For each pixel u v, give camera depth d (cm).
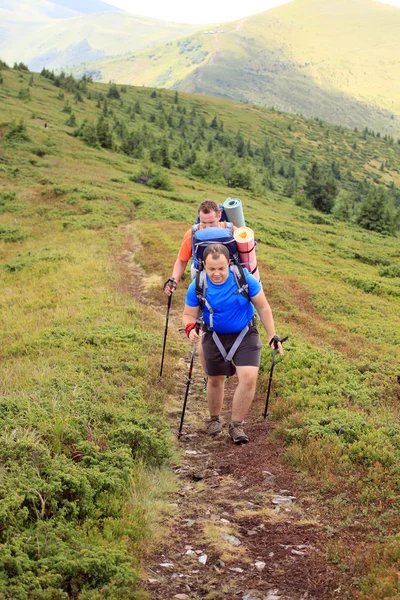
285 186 14175
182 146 14450
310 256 3903
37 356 1023
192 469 595
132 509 474
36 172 6091
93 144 9550
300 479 546
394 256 5056
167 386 848
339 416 670
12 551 379
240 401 650
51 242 3142
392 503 477
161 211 4334
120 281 1914
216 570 405
